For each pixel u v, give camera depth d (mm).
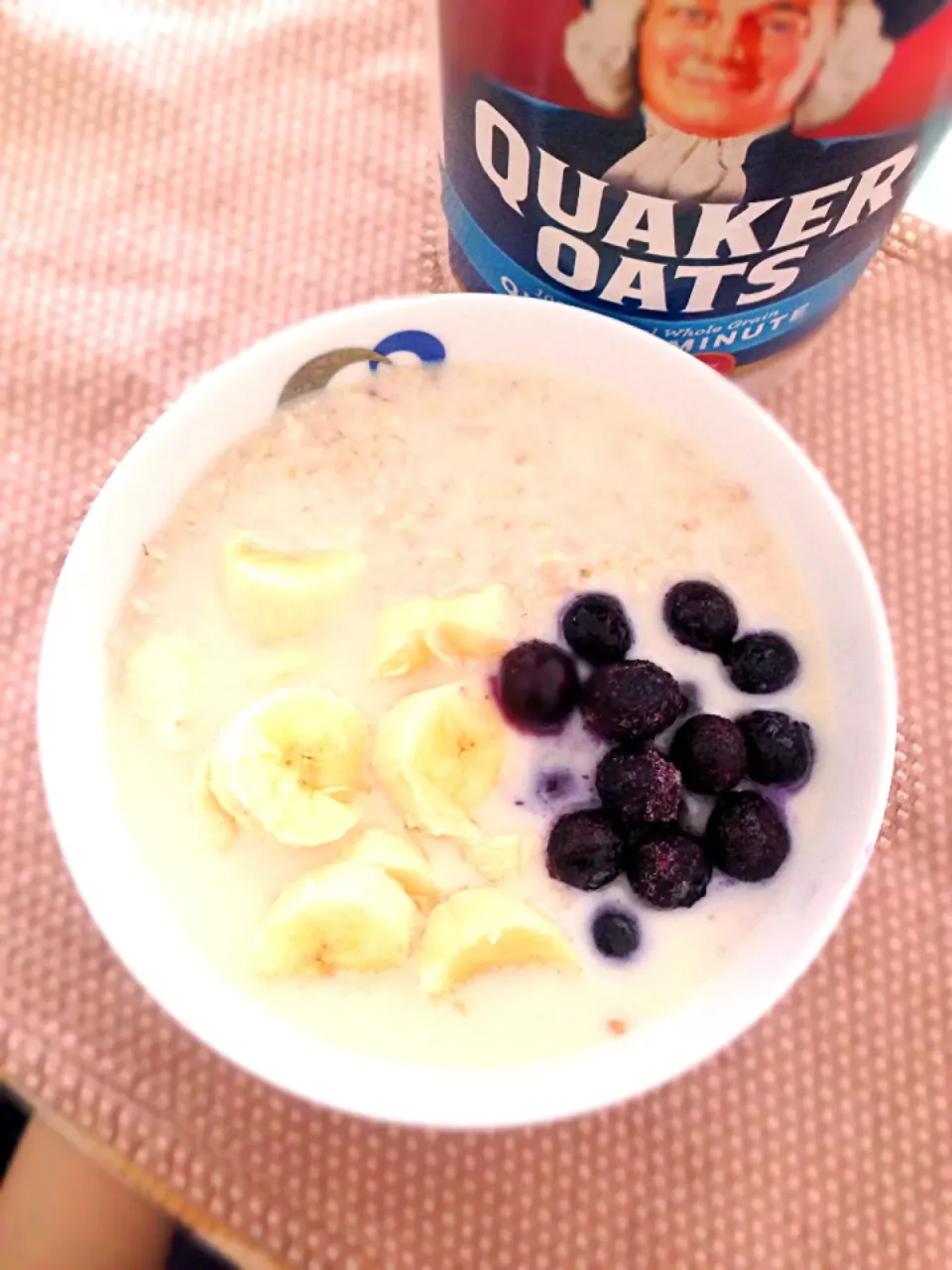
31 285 295
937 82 186
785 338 250
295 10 310
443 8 196
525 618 231
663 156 193
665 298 227
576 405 240
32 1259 267
